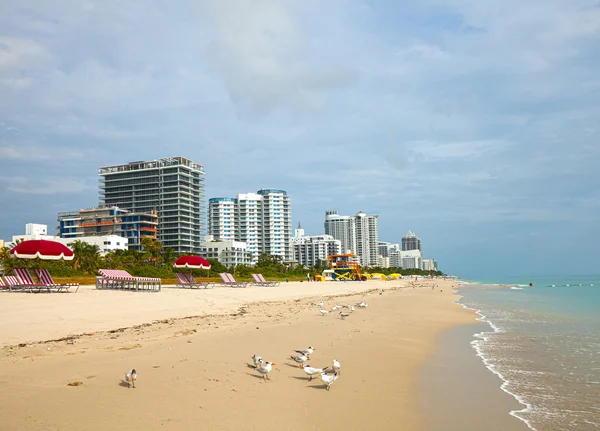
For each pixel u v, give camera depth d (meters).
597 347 20.41
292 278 134.62
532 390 13.08
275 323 24.28
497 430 9.77
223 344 16.67
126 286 52.25
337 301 46.88
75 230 178.38
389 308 40.25
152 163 197.50
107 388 10.29
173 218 188.38
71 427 7.87
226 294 47.53
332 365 13.61
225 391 10.84
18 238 150.25
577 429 9.95
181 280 57.28
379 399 11.52
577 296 65.38
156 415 8.80
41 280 38.62
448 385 13.45
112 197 197.50
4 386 10.09
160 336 17.94
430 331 25.44
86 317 23.23
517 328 27.17
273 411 9.73
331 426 9.20
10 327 18.98
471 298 60.94
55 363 12.51
